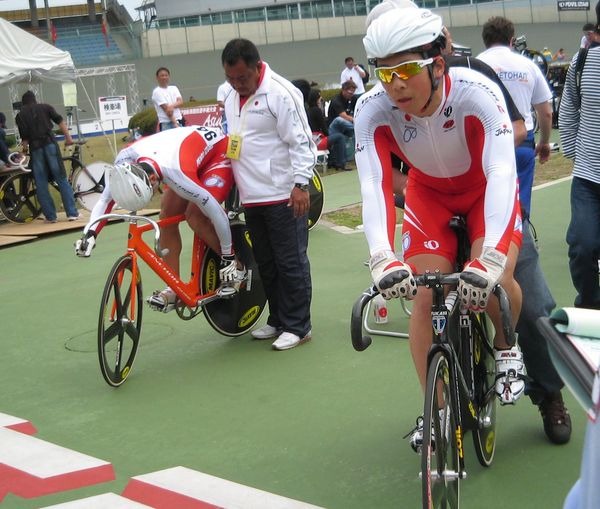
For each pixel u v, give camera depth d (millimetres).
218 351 5219
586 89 4531
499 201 2723
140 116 25781
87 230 4574
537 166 12352
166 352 5266
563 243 7246
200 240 5062
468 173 3045
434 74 2721
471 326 3059
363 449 3650
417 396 4215
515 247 2928
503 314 2541
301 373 4684
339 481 3369
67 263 8438
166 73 13711
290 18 44656
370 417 4000
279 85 4867
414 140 2969
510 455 3451
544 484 3191
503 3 44938
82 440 4012
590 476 1385
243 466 3586
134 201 4504
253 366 4863
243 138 4914
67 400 4562
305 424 3980
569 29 46156
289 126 4836
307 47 44500
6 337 5938
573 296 5648
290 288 5090
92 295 7008
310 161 4898
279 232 5008
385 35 2635
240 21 44062
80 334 5879
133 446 3896
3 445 3951
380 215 2867
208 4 44969
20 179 11031
